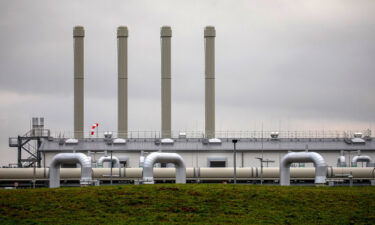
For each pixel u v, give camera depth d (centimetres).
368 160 18300
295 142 18962
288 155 15450
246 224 10325
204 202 11350
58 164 15388
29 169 16938
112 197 11481
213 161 18462
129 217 10538
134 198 11444
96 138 19025
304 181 16900
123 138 19662
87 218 10438
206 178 16875
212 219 10538
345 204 11575
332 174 16888
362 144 19050
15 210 10812
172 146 18688
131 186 12400
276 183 17012
